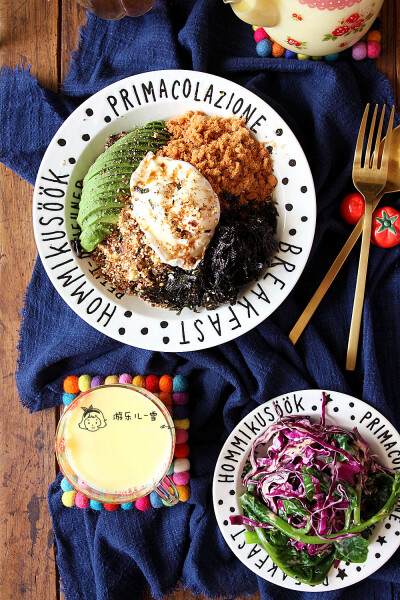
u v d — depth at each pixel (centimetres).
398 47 58
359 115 57
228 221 54
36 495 61
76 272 56
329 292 59
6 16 60
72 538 61
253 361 58
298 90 59
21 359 61
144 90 55
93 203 54
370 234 57
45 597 61
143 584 61
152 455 57
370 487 56
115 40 60
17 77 60
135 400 57
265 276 55
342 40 53
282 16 51
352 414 57
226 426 60
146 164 53
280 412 57
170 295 55
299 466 55
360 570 57
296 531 55
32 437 61
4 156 60
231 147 54
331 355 58
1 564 61
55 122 60
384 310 59
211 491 60
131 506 60
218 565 60
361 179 56
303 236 55
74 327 60
